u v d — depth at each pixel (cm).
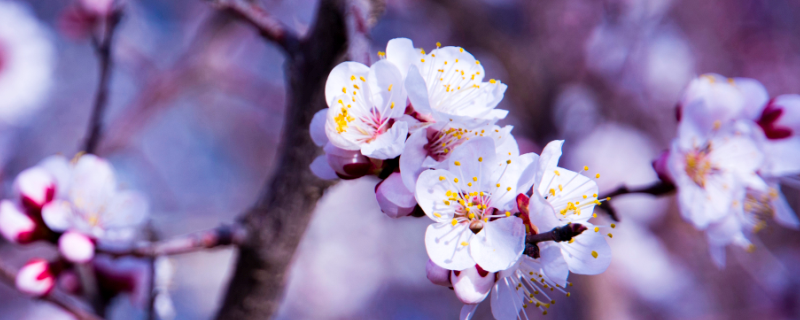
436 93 49
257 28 54
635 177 115
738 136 55
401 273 158
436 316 158
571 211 48
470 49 119
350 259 148
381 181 48
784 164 56
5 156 115
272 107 131
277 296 54
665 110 135
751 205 56
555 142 47
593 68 126
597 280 108
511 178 47
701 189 54
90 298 54
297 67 53
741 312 130
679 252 136
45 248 93
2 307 119
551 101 117
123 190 56
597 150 117
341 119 47
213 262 136
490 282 47
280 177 53
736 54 157
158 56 132
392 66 48
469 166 47
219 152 165
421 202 47
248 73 131
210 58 103
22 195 54
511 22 126
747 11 159
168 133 158
